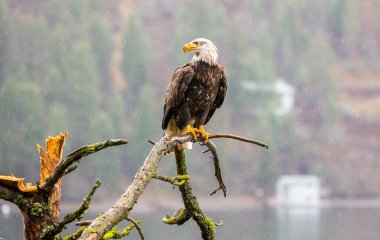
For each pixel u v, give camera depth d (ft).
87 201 11.87
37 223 13.19
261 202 264.31
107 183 232.94
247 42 370.94
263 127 298.97
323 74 375.04
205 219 16.05
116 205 12.86
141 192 13.33
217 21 370.53
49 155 14.40
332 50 440.04
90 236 12.38
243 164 280.72
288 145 308.19
